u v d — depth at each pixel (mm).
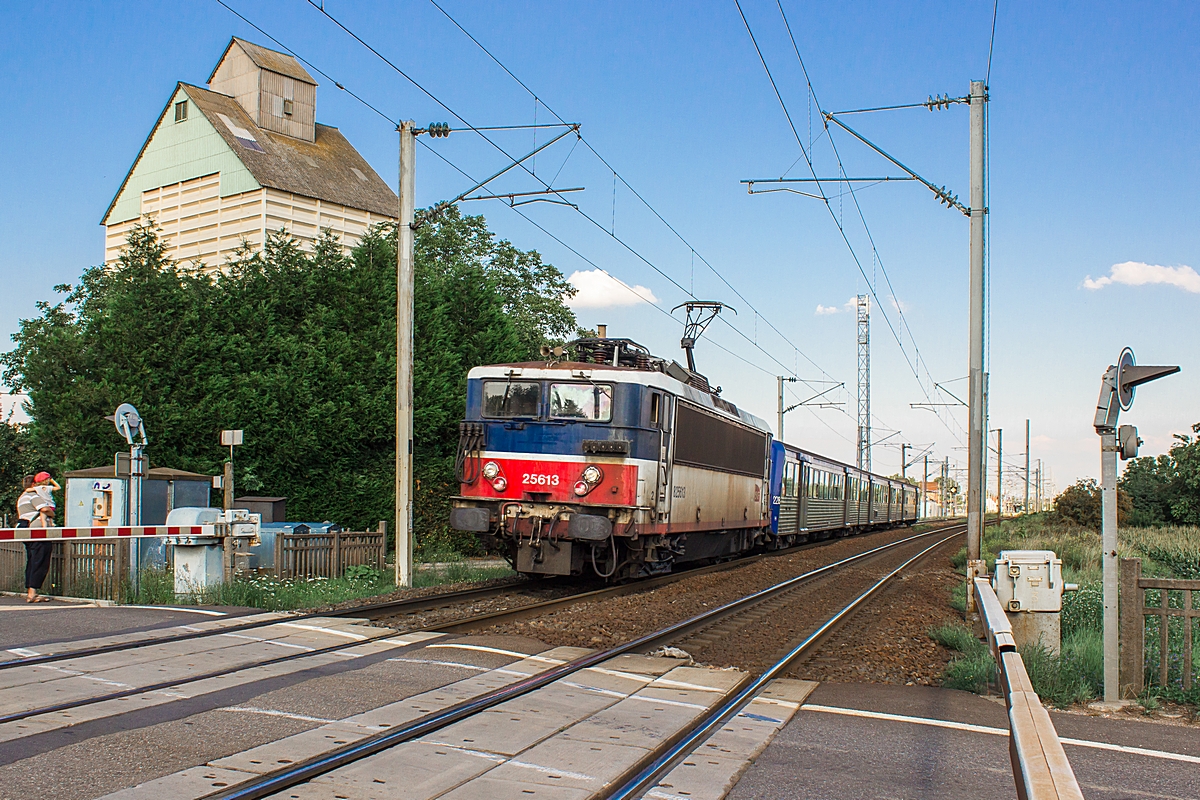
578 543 15602
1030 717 4523
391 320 21734
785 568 22078
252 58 30812
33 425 18953
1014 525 48688
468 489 16000
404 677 8000
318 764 5434
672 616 12664
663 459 16219
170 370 18828
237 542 13875
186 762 5430
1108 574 8398
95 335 18781
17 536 10969
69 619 10539
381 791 5086
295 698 7078
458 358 23000
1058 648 9367
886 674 9273
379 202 32156
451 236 34000
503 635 10352
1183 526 34688
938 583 19875
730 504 21281
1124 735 7059
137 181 31625
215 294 19969
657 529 16016
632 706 7355
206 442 18953
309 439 19766
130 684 7344
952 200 15891
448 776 5379
